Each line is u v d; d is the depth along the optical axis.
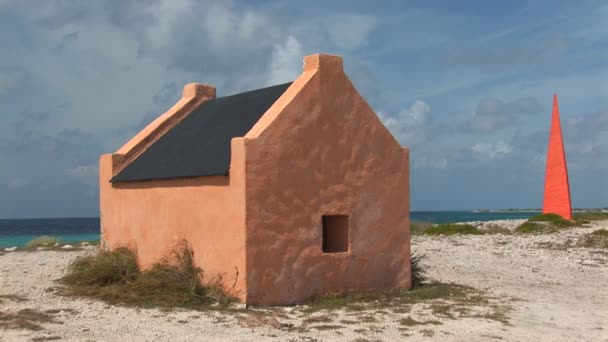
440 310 10.99
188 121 14.98
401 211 12.90
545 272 17.00
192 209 11.88
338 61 12.00
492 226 34.12
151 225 13.16
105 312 10.16
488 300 12.36
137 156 14.82
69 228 83.44
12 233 64.06
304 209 11.34
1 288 12.54
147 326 9.12
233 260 10.80
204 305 10.66
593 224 34.16
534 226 31.77
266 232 10.80
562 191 38.72
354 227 12.10
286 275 11.05
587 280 15.64
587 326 10.20
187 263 11.78
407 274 12.97
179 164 12.59
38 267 16.20
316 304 11.20
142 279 11.86
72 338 8.26
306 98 11.45
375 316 10.33
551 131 39.72
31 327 8.77
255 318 9.59
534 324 10.20
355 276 12.09
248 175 10.59
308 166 11.43
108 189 14.91
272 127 10.94
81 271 13.14
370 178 12.40
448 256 20.53
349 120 12.11
